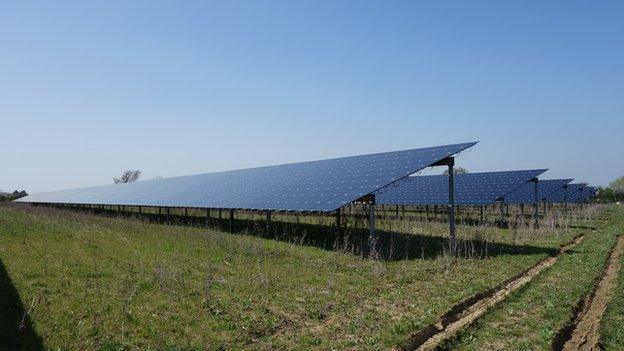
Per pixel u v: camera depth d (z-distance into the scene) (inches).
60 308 331.0
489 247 635.5
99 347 267.0
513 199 1482.5
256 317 322.3
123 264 484.1
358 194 581.6
